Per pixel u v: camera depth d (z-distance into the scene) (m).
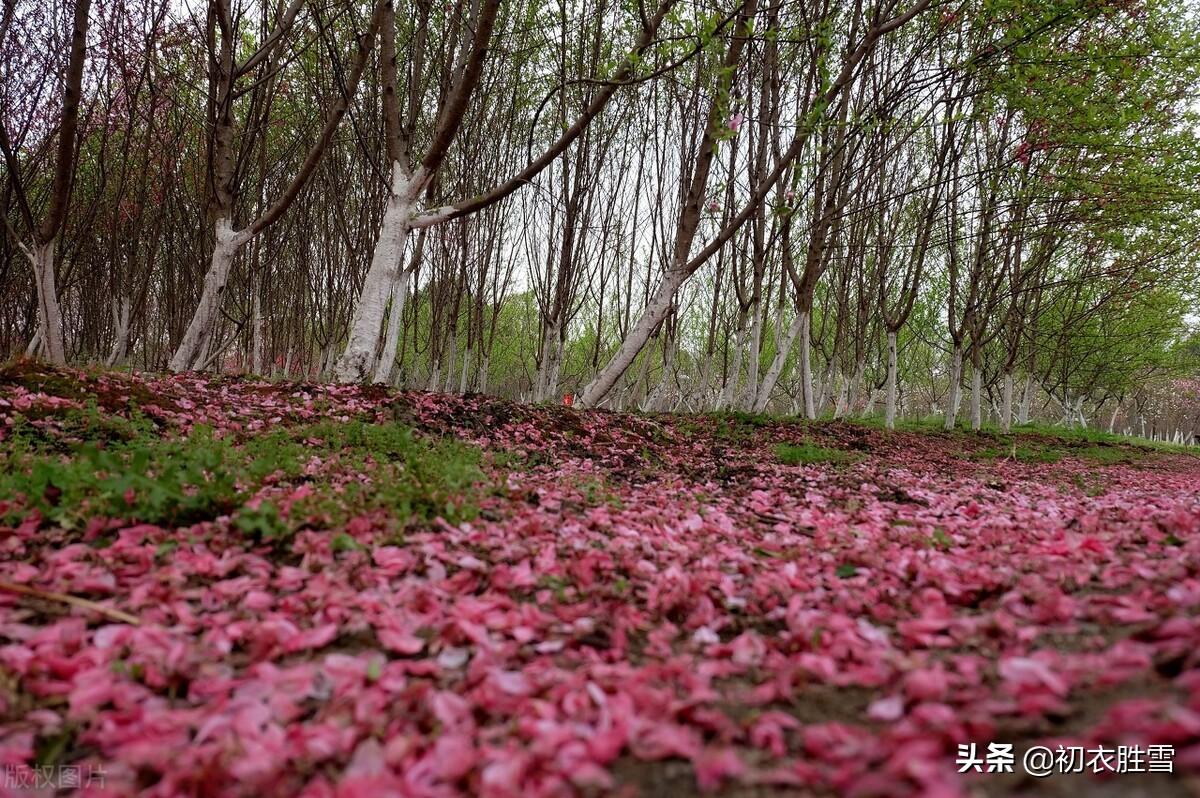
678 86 16.02
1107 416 51.53
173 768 1.62
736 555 3.71
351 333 9.39
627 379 27.91
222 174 10.11
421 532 3.68
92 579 2.71
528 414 9.13
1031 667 1.81
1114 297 20.77
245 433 6.24
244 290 19.11
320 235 20.34
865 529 4.61
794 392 28.59
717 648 2.38
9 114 10.74
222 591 2.71
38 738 1.81
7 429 5.09
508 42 14.35
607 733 1.69
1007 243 16.72
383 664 2.23
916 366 34.38
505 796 1.46
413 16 13.12
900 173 17.80
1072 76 10.93
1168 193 11.80
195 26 11.63
